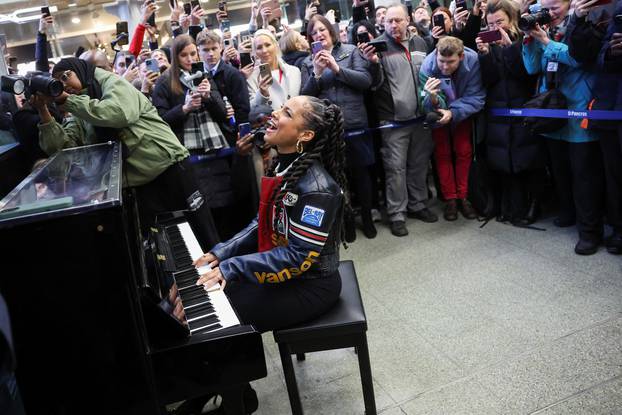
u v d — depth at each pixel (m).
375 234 3.67
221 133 3.13
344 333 1.71
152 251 1.95
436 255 3.23
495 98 3.30
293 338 1.71
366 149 3.49
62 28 4.99
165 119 3.05
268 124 1.80
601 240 3.06
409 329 2.47
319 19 3.47
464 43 3.64
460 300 2.66
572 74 2.86
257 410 2.06
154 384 1.34
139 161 2.53
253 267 1.67
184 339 1.39
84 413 1.31
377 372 2.18
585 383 1.93
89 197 1.28
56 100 2.18
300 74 3.57
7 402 1.09
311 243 1.64
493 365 2.12
